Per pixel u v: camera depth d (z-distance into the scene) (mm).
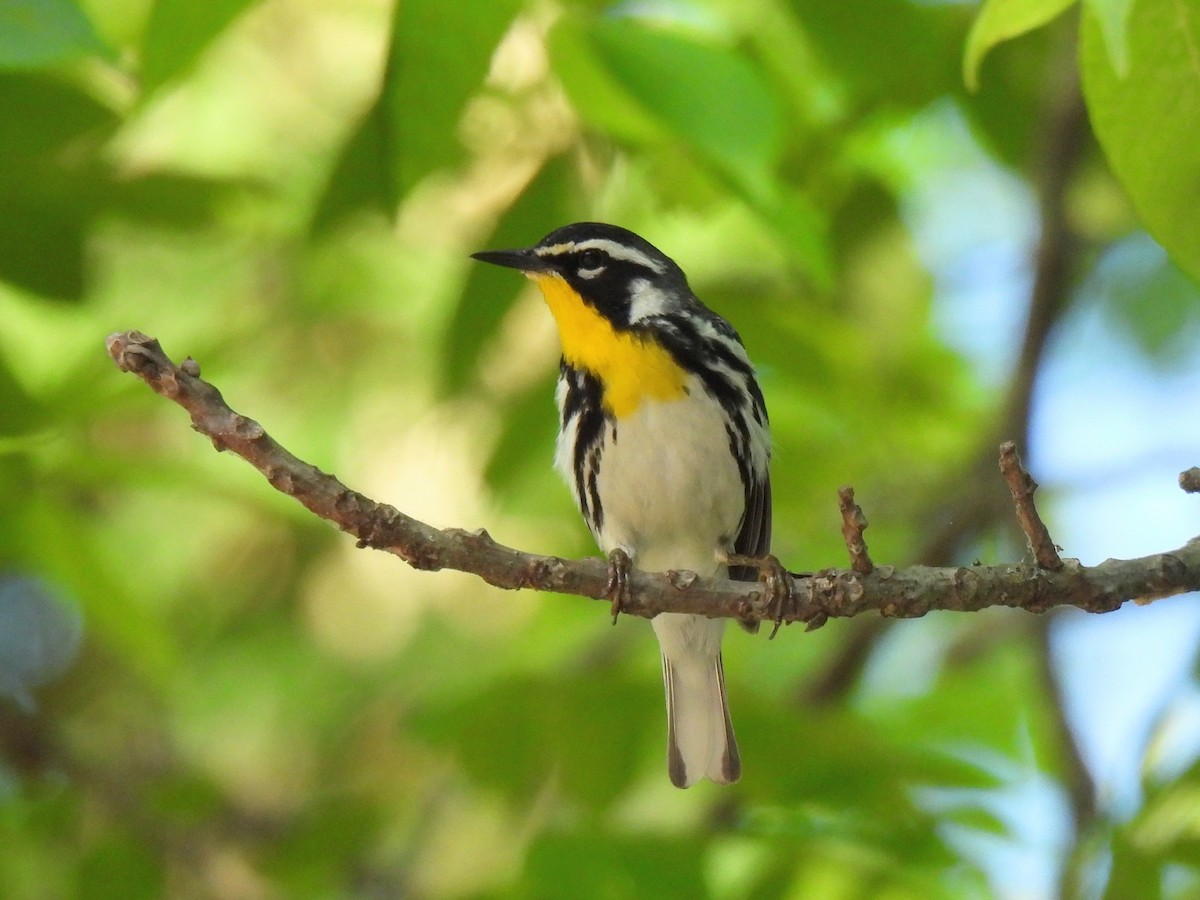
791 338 11469
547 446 10812
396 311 14031
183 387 6527
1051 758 12320
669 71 7418
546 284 10016
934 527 12734
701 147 7293
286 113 13133
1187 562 7242
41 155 9648
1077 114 11742
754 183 7328
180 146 12922
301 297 12727
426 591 15328
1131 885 8078
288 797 13289
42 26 6574
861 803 9938
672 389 9805
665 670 9969
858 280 12391
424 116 8281
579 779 9883
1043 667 12180
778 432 13367
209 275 12727
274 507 9789
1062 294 12641
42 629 15023
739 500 10109
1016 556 14023
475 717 9883
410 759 13367
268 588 15047
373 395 14531
